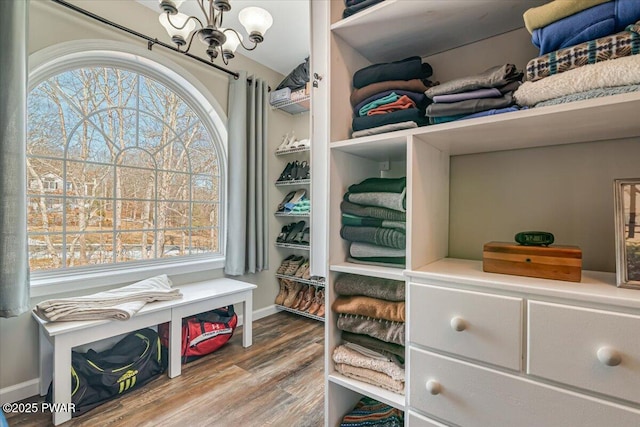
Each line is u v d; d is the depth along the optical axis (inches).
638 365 21.6
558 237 36.9
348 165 42.8
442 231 42.3
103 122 80.7
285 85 114.0
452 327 29.2
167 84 92.5
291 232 115.2
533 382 25.6
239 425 55.2
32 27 63.7
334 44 39.6
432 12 35.0
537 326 25.4
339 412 42.3
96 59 77.6
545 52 28.7
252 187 104.3
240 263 101.0
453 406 29.6
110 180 82.2
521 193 39.5
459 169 44.4
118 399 62.6
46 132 71.2
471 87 32.0
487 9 34.5
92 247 79.0
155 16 83.8
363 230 39.0
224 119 101.7
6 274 54.9
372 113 39.0
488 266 31.7
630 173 32.8
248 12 55.2
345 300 40.0
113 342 76.8
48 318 58.1
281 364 78.0
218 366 76.8
